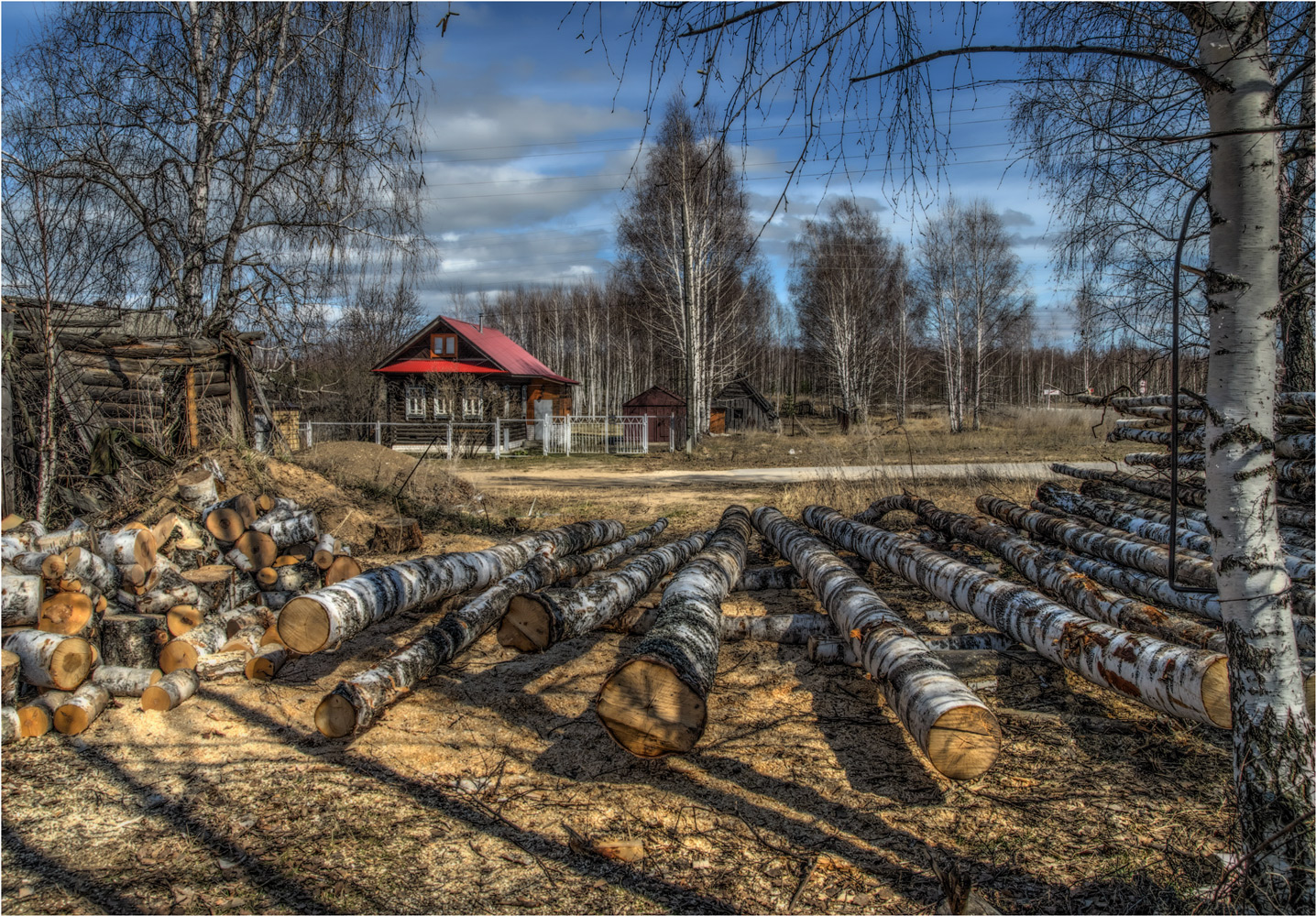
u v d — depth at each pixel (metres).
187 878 2.78
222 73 10.28
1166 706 3.42
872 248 33.47
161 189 10.06
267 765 3.63
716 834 3.05
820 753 3.71
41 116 9.09
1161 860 2.78
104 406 8.01
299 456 9.90
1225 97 2.22
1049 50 2.14
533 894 2.69
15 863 2.87
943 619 5.64
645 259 27.77
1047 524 6.69
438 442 24.06
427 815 3.19
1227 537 2.30
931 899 2.63
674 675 3.24
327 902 2.64
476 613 4.77
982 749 3.07
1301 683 2.25
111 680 4.31
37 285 7.03
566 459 22.91
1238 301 2.25
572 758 3.70
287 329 10.60
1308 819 2.15
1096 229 6.32
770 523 7.81
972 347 32.78
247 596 5.57
